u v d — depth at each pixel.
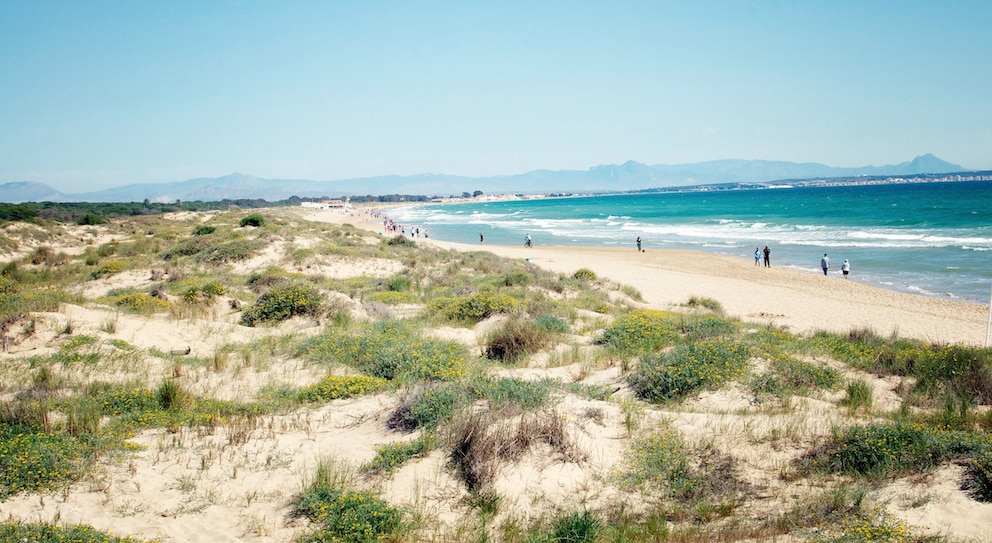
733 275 31.92
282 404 7.93
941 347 11.37
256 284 19.98
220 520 5.02
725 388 8.28
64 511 4.94
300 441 6.66
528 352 11.30
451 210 170.38
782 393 8.16
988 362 9.55
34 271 24.33
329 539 4.75
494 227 82.38
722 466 6.12
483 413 6.74
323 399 8.15
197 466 5.94
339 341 11.05
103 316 12.22
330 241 33.03
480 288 20.41
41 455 5.60
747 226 64.19
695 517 5.30
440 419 6.75
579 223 85.12
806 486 5.73
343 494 5.28
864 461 6.05
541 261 39.28
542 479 5.80
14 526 4.41
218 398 8.30
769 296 25.30
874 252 38.47
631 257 41.41
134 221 54.34
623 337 11.92
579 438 6.47
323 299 15.05
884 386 9.10
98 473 5.62
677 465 6.03
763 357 9.32
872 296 24.95
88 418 6.88
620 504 5.49
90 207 81.25
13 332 10.20
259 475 5.83
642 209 122.94
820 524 5.01
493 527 5.10
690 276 31.66
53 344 10.16
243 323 14.14
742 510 5.38
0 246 29.33
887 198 113.38
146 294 16.27
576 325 14.56
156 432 6.86
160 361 10.09
